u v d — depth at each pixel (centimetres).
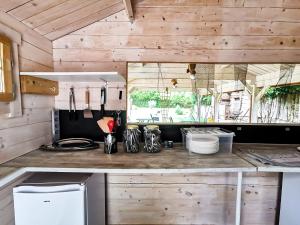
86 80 173
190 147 147
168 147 165
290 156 142
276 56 174
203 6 170
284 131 178
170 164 124
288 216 171
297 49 173
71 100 179
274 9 169
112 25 173
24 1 115
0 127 118
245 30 172
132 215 186
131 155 143
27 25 139
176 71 175
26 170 117
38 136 157
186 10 171
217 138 148
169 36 173
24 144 141
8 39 120
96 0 140
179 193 185
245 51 174
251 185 184
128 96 176
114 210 185
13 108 126
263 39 172
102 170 117
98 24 173
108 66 175
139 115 178
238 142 179
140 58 175
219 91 176
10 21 123
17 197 113
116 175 183
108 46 174
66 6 133
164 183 184
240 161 131
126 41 174
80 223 119
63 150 151
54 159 132
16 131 132
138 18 172
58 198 115
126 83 175
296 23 171
